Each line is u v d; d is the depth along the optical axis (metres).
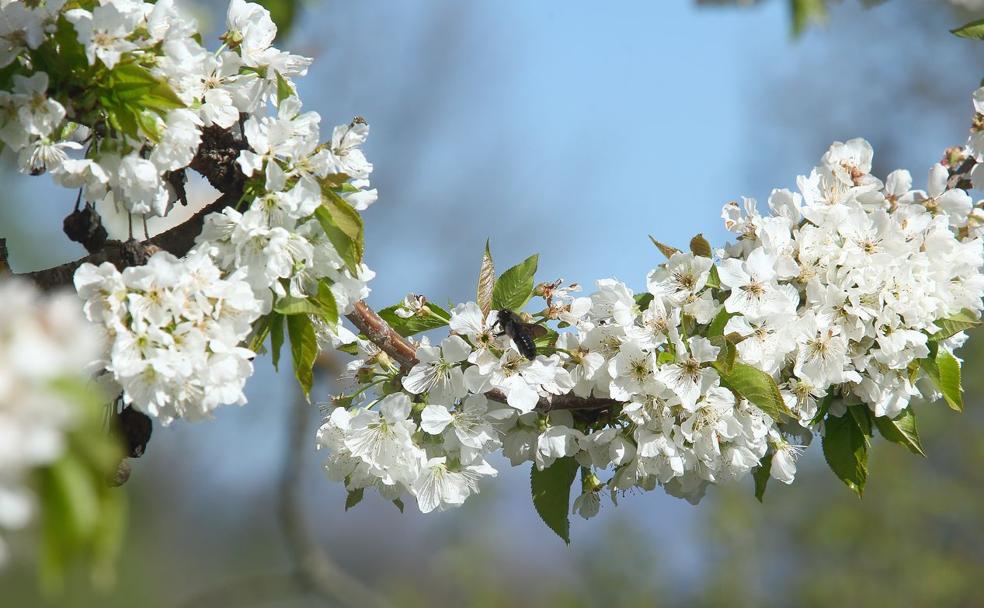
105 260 1.42
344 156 1.42
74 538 1.25
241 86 1.42
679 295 1.46
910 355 1.47
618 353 1.46
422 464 1.45
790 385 1.48
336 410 1.45
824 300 1.47
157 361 1.36
